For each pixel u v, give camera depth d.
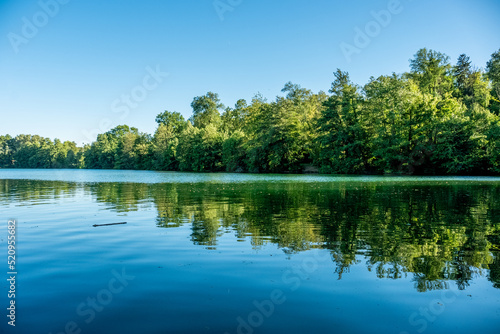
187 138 88.62
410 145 51.50
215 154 83.81
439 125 49.47
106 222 11.37
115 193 22.27
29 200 18.25
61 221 11.55
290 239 8.82
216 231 9.80
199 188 26.55
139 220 11.68
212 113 102.25
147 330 4.25
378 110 54.00
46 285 5.68
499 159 47.53
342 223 11.06
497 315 4.66
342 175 52.97
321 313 4.69
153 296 5.22
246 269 6.42
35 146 151.62
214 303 4.98
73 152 142.88
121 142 118.25
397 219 11.77
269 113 66.75
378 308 4.85
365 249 7.88
